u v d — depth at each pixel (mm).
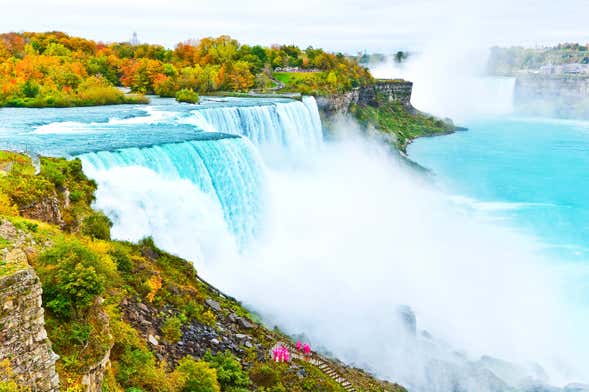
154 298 25875
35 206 24250
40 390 13812
